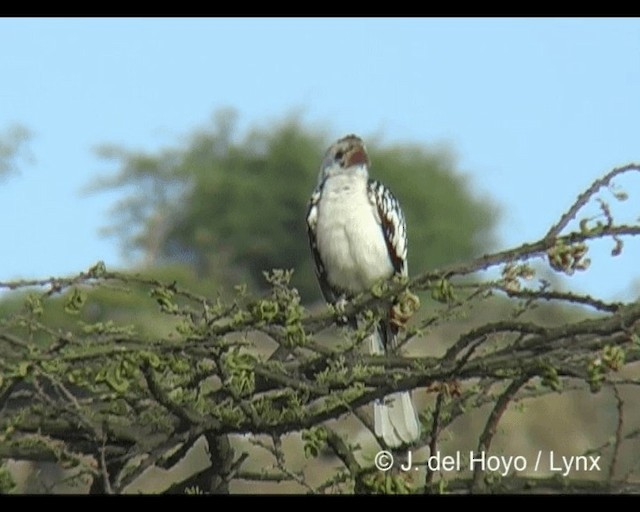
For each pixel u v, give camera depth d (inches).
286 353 442.6
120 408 428.8
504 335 432.8
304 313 418.6
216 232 2482.8
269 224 2474.2
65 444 420.2
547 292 402.0
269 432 416.2
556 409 1047.0
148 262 2434.8
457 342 402.9
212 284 1948.8
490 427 403.2
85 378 399.2
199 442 823.1
